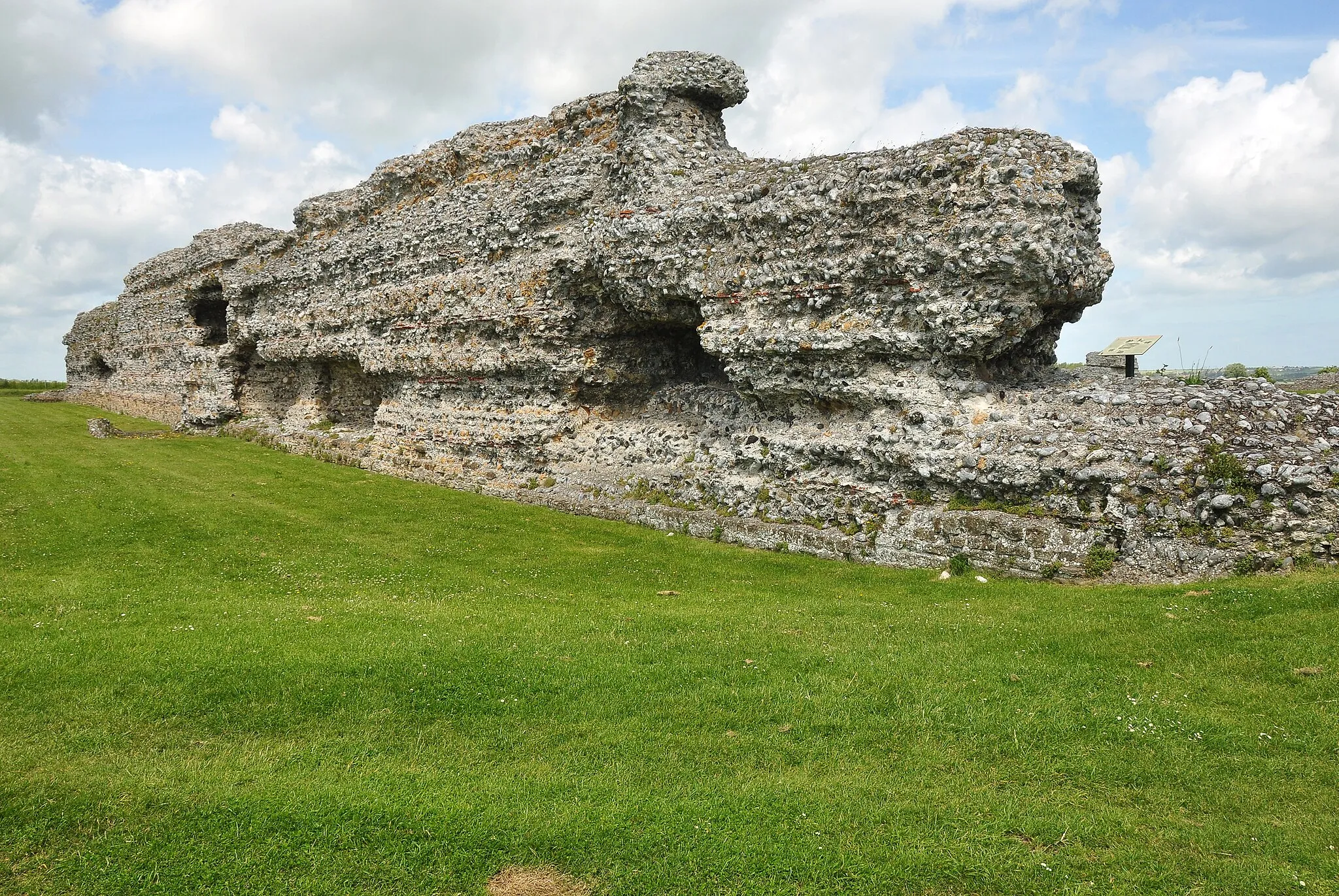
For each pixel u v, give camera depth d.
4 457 26.12
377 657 9.70
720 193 17.44
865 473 14.73
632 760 7.52
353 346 27.02
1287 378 23.27
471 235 23.33
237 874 6.02
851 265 15.09
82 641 10.31
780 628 10.78
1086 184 14.10
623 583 13.91
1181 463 11.61
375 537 17.27
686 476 17.62
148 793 6.96
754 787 7.01
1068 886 5.75
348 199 29.00
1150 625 9.70
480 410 22.53
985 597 11.62
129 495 20.67
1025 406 13.69
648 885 5.89
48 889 5.91
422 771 7.35
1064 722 7.79
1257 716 7.67
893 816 6.55
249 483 22.95
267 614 11.73
